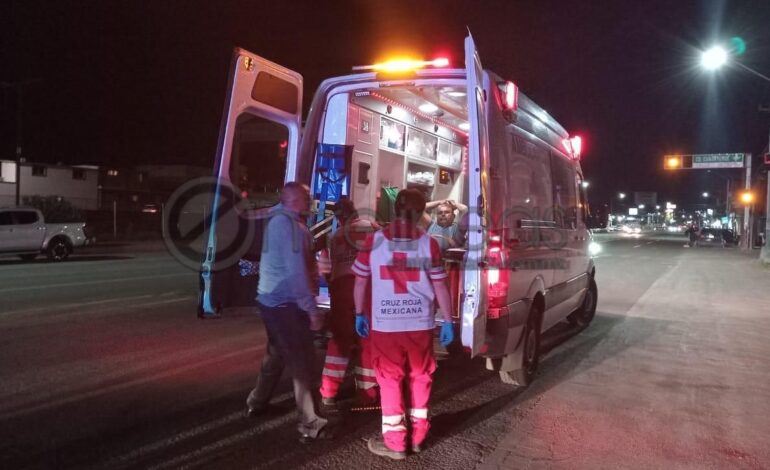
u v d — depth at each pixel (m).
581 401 5.78
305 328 4.56
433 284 4.45
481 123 5.01
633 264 24.80
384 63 6.20
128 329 8.43
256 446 4.49
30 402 5.35
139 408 5.24
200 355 7.06
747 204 41.44
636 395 6.01
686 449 4.63
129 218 37.59
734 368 7.17
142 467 4.09
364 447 4.52
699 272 21.14
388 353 4.37
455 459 4.35
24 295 11.41
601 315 11.02
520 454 4.47
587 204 9.34
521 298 5.82
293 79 6.30
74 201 45.34
